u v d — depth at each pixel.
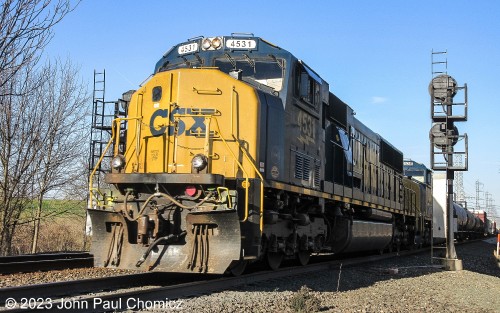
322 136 12.36
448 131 16.34
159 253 8.23
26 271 9.88
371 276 12.26
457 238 37.22
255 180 8.50
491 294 10.80
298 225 11.11
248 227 8.35
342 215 13.60
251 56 10.30
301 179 10.85
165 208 8.39
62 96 18.89
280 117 9.80
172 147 9.09
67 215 22.00
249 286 8.81
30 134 17.70
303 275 10.88
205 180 8.04
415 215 23.38
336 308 7.55
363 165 16.03
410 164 28.06
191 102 9.16
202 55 10.40
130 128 9.66
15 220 17.70
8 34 6.77
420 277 12.80
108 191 8.94
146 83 9.59
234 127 9.03
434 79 16.61
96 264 8.48
